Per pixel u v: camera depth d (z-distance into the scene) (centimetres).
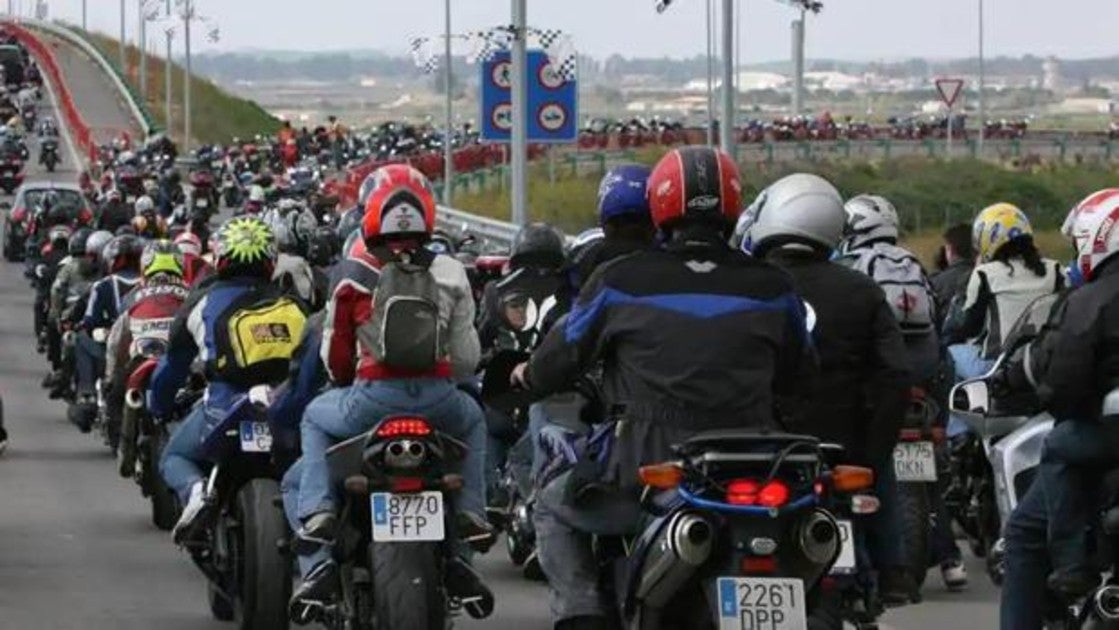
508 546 1478
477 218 4019
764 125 10400
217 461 1144
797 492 765
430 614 959
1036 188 7625
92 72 14438
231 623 1247
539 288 1409
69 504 1744
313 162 8231
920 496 1230
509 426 1389
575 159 7769
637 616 805
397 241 1001
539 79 3897
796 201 970
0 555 1492
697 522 761
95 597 1330
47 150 8912
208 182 6172
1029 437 1112
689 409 818
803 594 762
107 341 1850
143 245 2041
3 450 1989
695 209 844
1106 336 904
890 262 1243
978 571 1456
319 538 977
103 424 1861
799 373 850
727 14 3055
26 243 4659
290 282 1221
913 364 1234
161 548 1523
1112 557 917
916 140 9919
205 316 1182
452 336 1007
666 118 12656
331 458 983
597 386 891
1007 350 1120
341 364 1001
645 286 830
